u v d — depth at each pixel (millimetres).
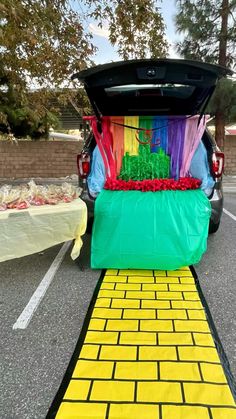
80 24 5633
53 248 4188
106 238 3412
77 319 2541
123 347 2162
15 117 9164
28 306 2738
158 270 3363
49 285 3121
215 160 3760
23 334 2357
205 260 3668
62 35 5523
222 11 9352
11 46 5074
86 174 3865
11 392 1836
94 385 1850
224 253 3867
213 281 3148
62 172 11445
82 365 2006
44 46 5223
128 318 2494
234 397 1747
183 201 3486
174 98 3906
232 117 9414
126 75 3250
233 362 2027
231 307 2682
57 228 3262
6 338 2312
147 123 4109
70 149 11312
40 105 6090
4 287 3094
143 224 3338
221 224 5109
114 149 4145
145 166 4141
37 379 1929
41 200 3348
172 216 3354
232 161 10727
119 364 2008
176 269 3357
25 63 5395
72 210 3275
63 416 1653
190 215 3398
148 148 4168
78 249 3377
